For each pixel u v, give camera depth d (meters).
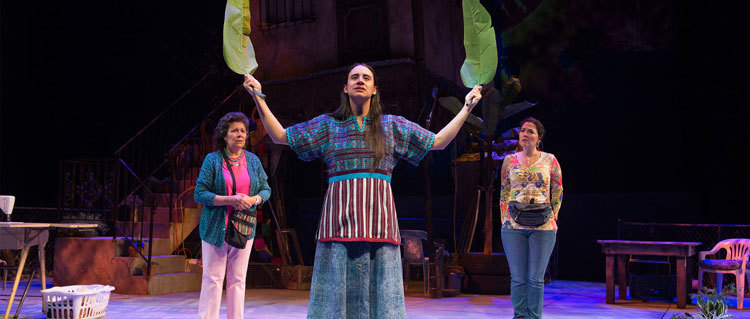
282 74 9.02
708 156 7.95
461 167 8.18
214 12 10.59
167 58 10.74
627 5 8.64
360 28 8.46
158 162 10.51
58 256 6.90
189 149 8.17
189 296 6.37
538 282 3.95
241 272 3.57
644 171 8.33
